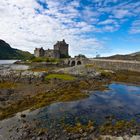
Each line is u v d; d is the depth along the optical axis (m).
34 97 39.56
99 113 29.94
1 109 32.38
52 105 34.47
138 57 129.12
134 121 26.39
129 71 79.00
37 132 22.28
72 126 24.17
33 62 156.38
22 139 20.69
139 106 34.44
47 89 48.12
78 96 40.94
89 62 114.38
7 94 43.22
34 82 60.03
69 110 31.39
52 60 156.75
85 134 21.62
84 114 29.30
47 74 73.06
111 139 19.78
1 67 121.81
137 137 19.72
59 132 22.30
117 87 54.94
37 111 30.89
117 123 25.30
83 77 68.88
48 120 26.52
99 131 22.61
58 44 197.12
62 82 57.44
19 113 30.14
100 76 71.50
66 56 195.25
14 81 62.75
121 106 34.31
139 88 53.69
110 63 92.19
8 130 23.41
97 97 41.38
